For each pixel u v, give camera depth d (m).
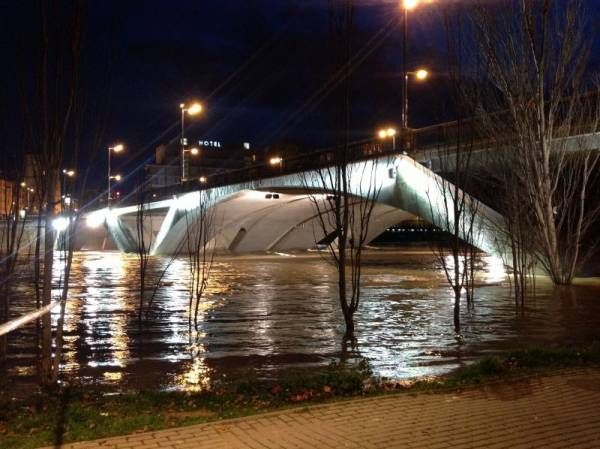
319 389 8.92
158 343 15.87
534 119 27.31
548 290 27.88
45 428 7.09
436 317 20.27
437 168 34.88
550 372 9.70
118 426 6.99
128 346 15.47
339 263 15.88
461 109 16.47
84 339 16.55
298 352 14.47
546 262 29.84
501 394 8.39
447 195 32.28
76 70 9.15
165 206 68.94
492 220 30.86
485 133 27.27
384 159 37.34
